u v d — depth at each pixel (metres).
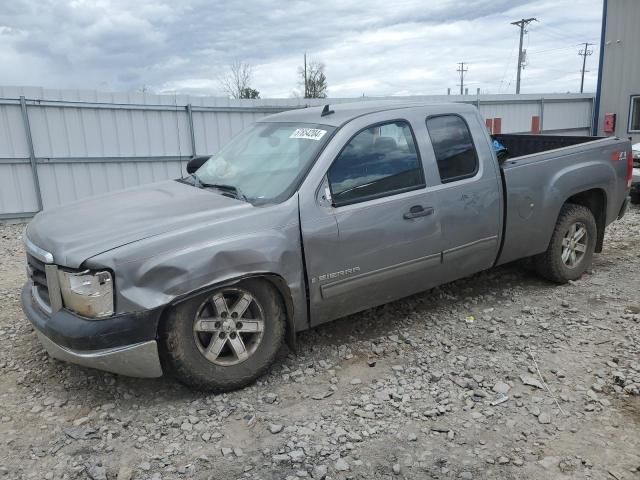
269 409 3.51
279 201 3.85
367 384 3.81
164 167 12.72
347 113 4.43
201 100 12.88
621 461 2.93
